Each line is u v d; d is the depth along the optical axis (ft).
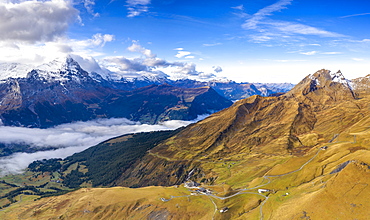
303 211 511.81
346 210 469.57
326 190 532.73
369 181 505.66
